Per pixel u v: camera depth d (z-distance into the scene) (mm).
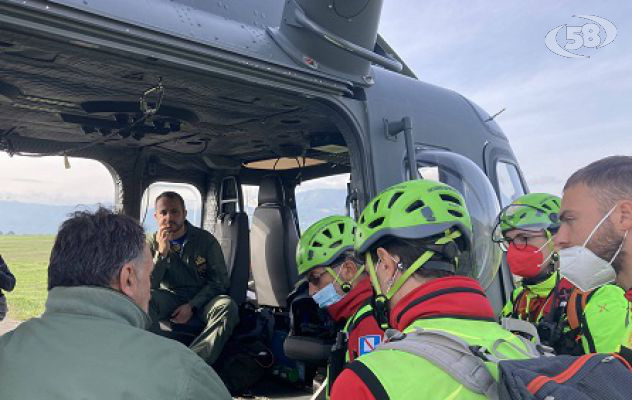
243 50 2281
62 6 1749
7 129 3812
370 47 2742
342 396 1008
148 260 1517
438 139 3688
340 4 2445
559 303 1971
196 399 1287
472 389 957
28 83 2746
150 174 4758
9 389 1208
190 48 2096
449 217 1245
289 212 4797
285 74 2447
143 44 1984
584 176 1197
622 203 1146
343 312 2357
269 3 2625
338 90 2750
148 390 1230
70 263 1366
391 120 3311
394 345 1051
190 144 4473
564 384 910
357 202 2973
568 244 1230
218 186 5184
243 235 5008
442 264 1236
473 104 4312
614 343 1705
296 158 4477
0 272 3760
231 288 4895
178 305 4324
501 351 1061
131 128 3502
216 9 2352
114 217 1481
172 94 2957
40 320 1348
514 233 2246
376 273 1320
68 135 4051
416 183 1347
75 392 1191
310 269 2412
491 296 3416
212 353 3908
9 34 1817
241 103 3148
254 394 3959
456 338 1028
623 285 1213
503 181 4184
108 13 1859
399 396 955
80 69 2508
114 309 1348
